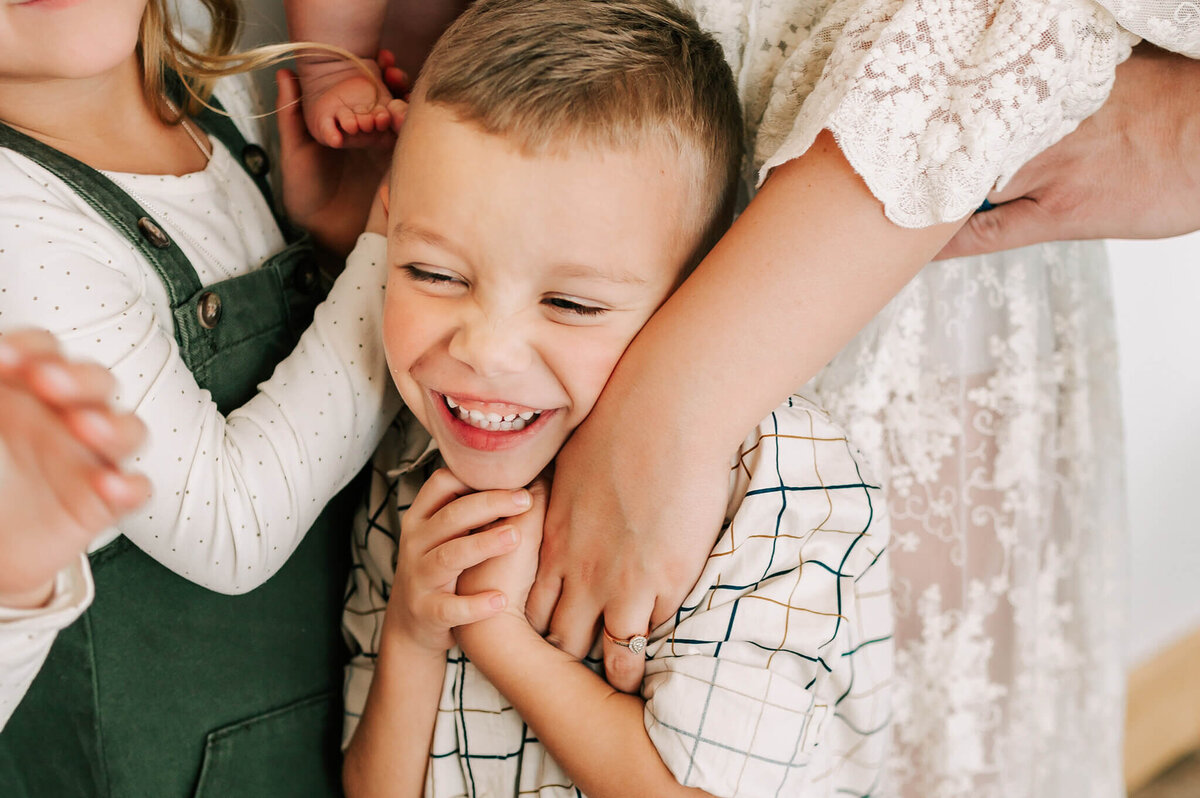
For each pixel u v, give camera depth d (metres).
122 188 0.88
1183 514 2.03
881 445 1.07
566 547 0.84
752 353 0.75
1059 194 0.89
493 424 0.82
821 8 0.91
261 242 1.03
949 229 0.75
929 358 1.04
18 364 0.46
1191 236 1.82
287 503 0.88
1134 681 2.03
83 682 0.88
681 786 0.81
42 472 0.46
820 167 0.75
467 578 0.87
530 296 0.75
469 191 0.71
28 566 0.48
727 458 0.79
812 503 0.87
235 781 0.99
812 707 0.84
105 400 0.47
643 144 0.74
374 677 0.94
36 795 0.92
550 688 0.84
